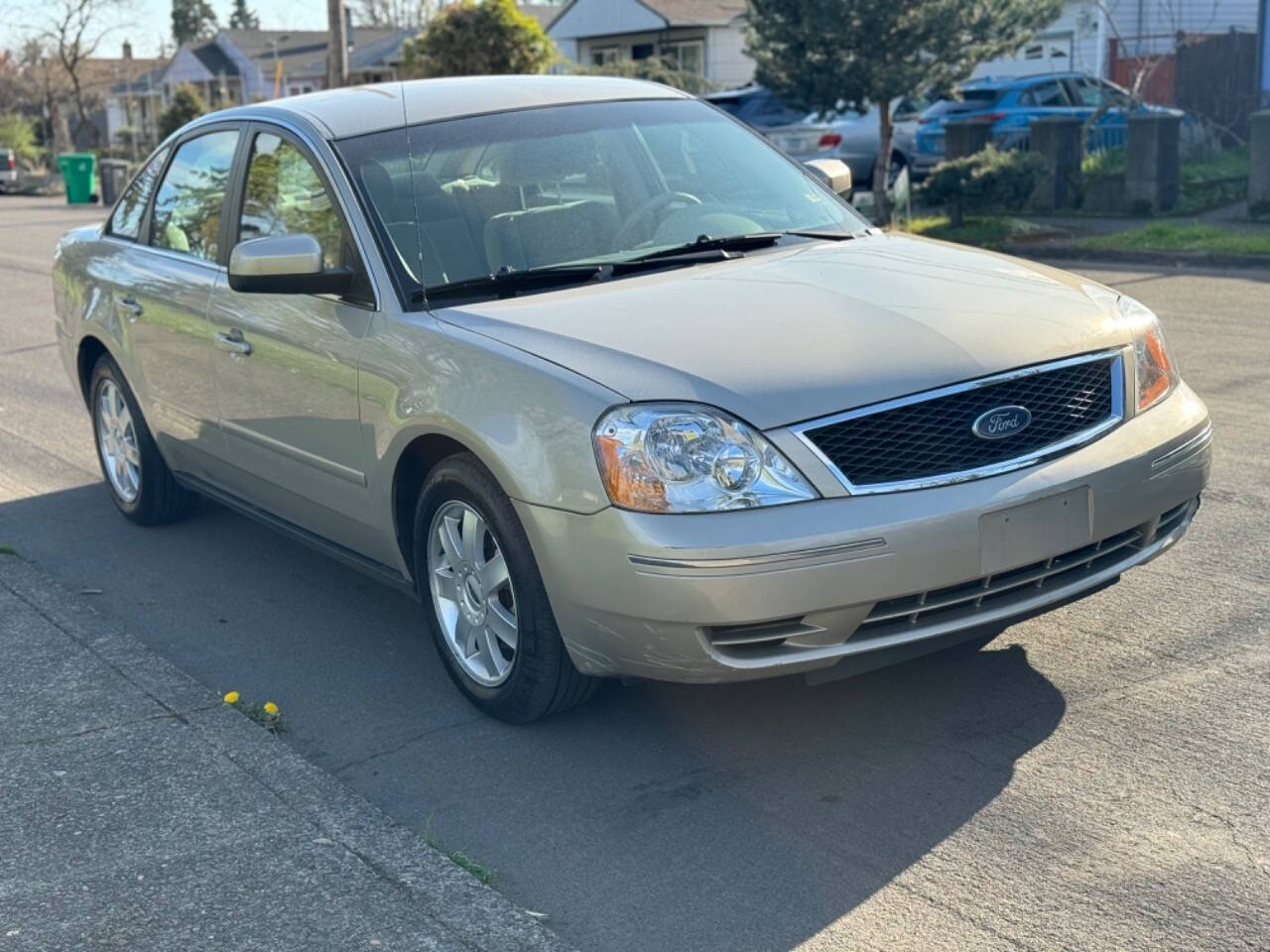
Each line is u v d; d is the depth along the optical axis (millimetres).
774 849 3537
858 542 3572
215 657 5035
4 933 3143
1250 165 15312
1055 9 17062
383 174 4820
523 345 4023
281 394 4980
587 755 4113
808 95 17141
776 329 3932
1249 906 3164
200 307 5504
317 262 4523
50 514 6918
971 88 20969
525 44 25750
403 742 4277
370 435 4484
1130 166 16641
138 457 6457
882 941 3119
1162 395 4250
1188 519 4344
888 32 16516
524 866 3531
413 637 5152
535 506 3803
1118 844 3453
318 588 5719
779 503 3584
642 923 3256
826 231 5105
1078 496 3842
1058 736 4023
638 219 4898
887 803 3725
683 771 3984
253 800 3707
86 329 6543
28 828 3600
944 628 3756
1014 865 3393
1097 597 5039
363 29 67375
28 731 4156
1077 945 3057
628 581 3631
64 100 63062
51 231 25328
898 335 3893
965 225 16500
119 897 3271
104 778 3850
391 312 4461
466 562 4309
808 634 3635
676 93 5688
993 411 3785
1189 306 10742
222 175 5699
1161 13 26328
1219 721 4059
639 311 4129
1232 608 4879
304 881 3316
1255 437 6922
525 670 4090
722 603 3549
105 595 5738
